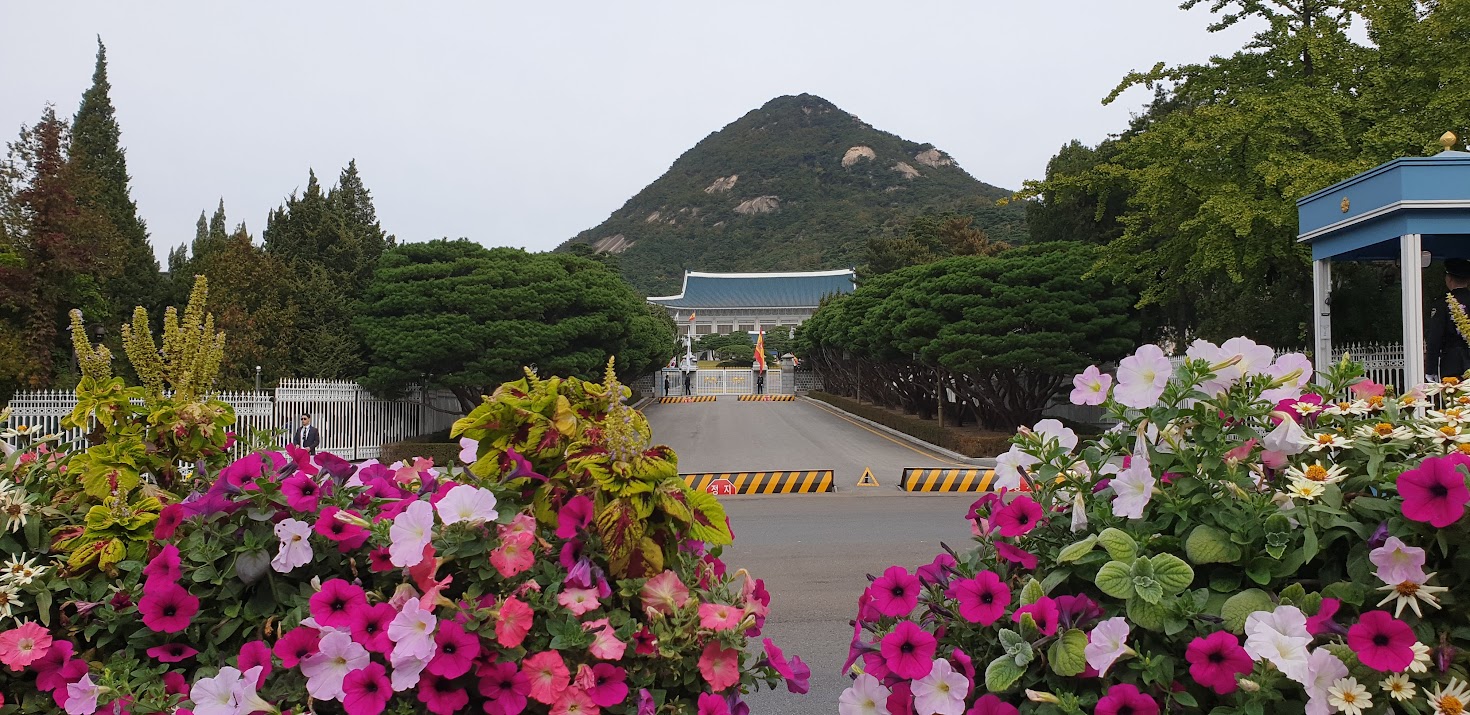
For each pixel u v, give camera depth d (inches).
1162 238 716.0
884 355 964.0
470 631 80.0
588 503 89.6
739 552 338.6
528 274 750.5
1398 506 75.3
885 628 91.6
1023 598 81.8
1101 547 83.9
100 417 117.1
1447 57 486.6
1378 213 283.9
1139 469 82.0
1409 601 71.6
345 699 78.9
